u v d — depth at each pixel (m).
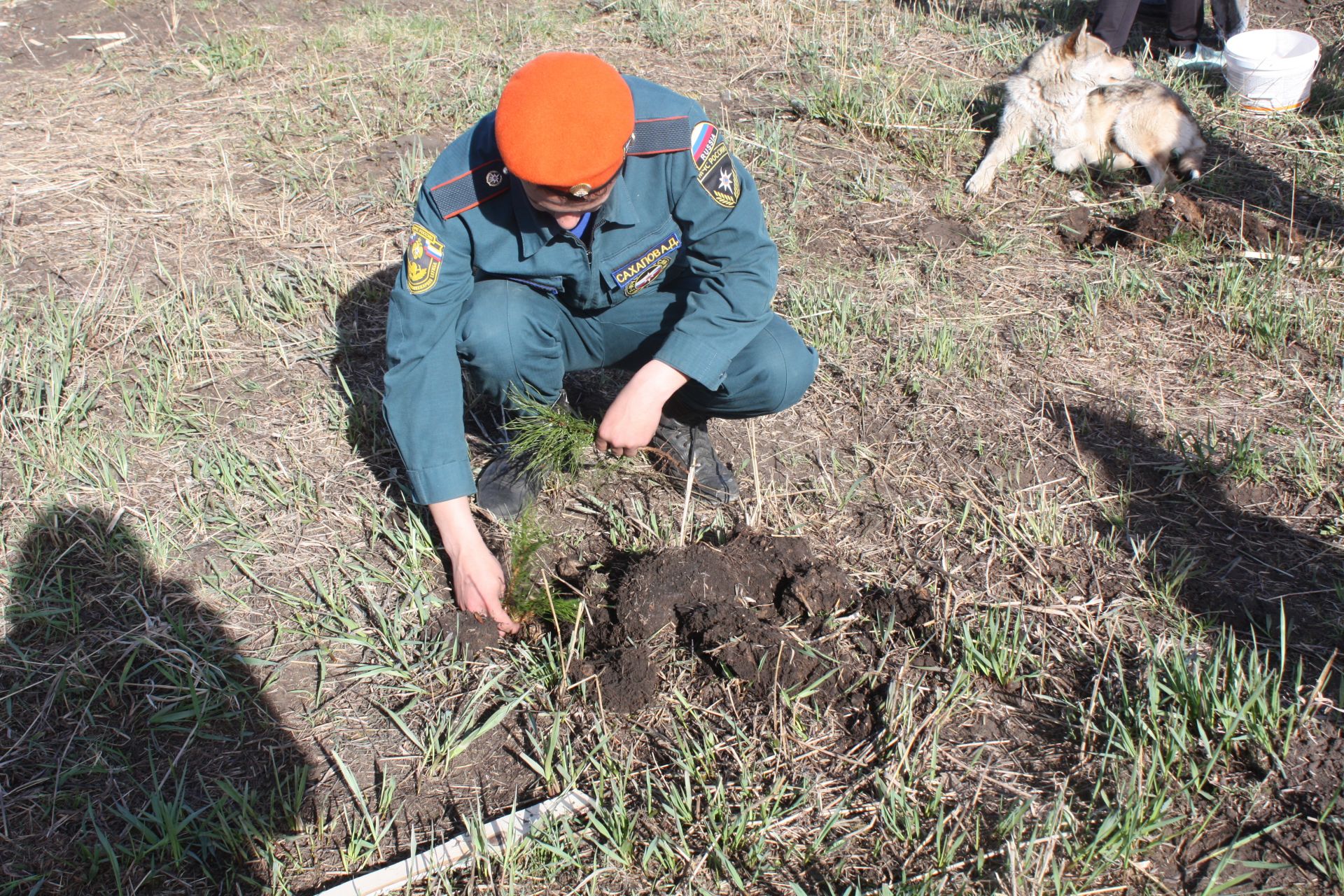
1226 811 2.20
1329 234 4.47
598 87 2.03
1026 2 7.00
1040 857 2.09
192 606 2.65
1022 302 4.06
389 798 2.24
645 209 2.44
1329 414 3.42
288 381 3.45
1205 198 4.82
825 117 5.32
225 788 2.19
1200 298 4.03
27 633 2.56
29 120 5.00
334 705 2.45
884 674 2.51
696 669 2.53
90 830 2.16
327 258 4.07
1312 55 5.46
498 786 2.29
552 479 3.03
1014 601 2.74
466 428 3.25
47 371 3.32
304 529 2.90
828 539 2.93
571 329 2.85
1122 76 5.02
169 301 3.71
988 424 3.40
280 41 5.94
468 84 5.45
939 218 4.62
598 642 2.58
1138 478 3.17
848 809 2.22
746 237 2.45
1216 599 2.73
